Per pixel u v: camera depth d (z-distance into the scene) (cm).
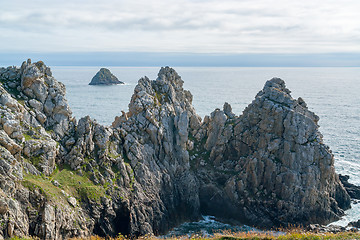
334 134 14788
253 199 7656
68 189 5844
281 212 7406
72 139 6538
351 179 9656
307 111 8156
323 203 7556
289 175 7488
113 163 6819
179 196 7806
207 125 8988
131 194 6656
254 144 8162
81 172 6291
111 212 6156
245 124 8425
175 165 7969
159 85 8894
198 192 8131
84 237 5447
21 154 5616
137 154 7225
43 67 6938
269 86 8612
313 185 7456
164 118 8112
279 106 7912
